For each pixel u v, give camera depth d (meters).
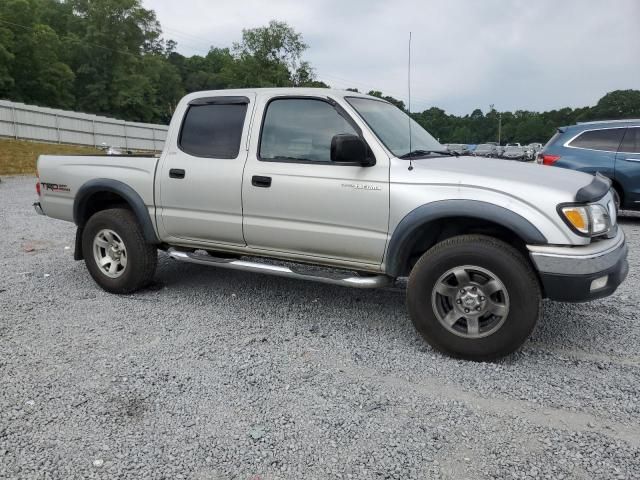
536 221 3.33
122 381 3.32
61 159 5.41
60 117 30.56
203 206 4.55
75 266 6.22
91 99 62.62
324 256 4.12
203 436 2.74
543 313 4.54
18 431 2.77
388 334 4.14
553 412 2.97
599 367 3.52
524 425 2.84
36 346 3.86
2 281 5.56
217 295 5.10
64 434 2.75
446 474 2.44
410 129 4.58
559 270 3.30
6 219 9.77
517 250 3.50
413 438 2.72
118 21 63.75
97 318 4.46
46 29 56.28
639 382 3.30
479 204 3.45
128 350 3.80
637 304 4.76
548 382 3.31
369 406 3.03
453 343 3.61
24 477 2.42
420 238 3.96
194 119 4.70
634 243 7.56
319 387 3.26
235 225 4.42
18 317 4.46
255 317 4.51
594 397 3.12
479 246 3.46
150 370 3.47
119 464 2.52
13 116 28.02
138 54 68.00
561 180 3.63
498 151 40.44
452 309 3.61
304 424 2.85
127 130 35.09
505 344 3.46
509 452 2.60
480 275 3.51
